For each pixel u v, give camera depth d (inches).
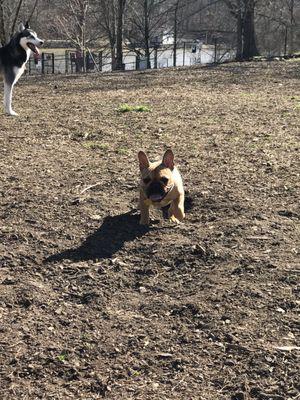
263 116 205.6
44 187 122.9
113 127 186.4
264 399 59.0
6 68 216.1
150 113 211.8
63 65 711.7
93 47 815.7
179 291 80.7
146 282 83.7
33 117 205.5
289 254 89.6
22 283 83.2
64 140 168.4
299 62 432.1
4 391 60.8
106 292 81.1
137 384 61.7
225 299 77.4
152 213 110.0
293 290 79.3
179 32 777.6
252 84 307.0
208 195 117.0
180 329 71.6
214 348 67.4
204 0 754.8
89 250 93.9
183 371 63.7
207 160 144.6
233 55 746.2
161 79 340.8
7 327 72.4
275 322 72.1
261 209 108.7
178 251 91.8
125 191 121.0
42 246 95.0
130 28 740.0
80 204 112.8
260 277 82.9
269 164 139.6
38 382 62.4
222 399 59.0
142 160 101.3
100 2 695.7
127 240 97.5
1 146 160.2
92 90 288.7
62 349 67.9
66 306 77.6
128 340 69.6
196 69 407.2
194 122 194.7
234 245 93.1
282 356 65.4
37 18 784.9
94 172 134.0
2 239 97.2
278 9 719.1
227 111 215.8
